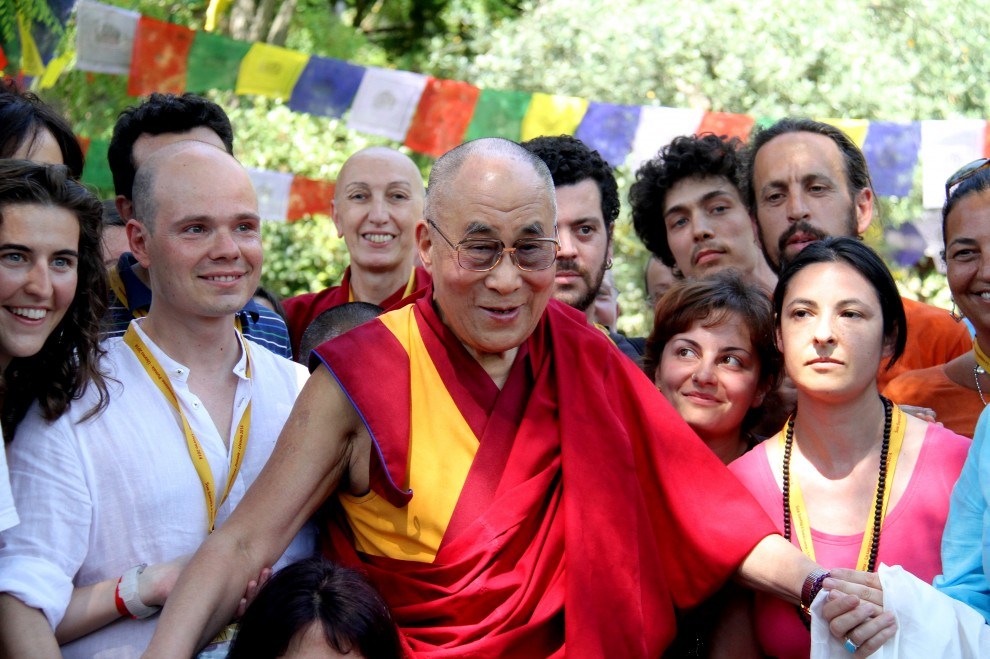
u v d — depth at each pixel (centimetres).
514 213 279
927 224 649
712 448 343
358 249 474
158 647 251
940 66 780
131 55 484
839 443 304
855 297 296
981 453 273
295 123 826
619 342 453
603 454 292
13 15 528
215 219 292
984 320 337
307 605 251
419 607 274
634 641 282
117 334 354
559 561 283
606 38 824
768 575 288
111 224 411
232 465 293
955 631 261
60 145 332
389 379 286
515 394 293
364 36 1215
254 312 383
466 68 925
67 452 274
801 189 400
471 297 282
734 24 807
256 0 1085
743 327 333
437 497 280
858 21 798
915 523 293
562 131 514
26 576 261
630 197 475
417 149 516
